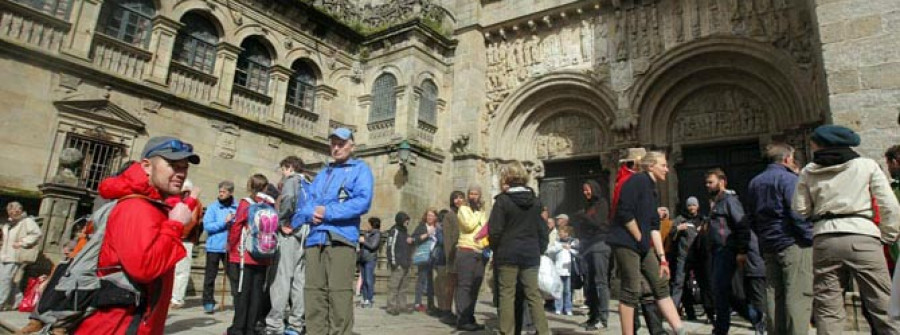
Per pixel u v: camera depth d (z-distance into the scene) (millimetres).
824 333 3873
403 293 9344
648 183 4934
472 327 6949
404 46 17469
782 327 4480
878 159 7402
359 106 18141
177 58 13461
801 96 12328
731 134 14242
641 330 7152
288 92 16438
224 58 14312
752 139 13891
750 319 6711
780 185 4602
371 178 4711
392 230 9781
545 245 5430
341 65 18109
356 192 4586
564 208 17188
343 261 4445
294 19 16500
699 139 14750
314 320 4441
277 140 15539
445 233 8188
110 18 12195
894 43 7652
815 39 10617
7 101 10273
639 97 15148
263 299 6148
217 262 8055
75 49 11273
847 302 7133
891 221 3787
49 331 2562
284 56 16062
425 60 17656
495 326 7418
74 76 11273
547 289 6805
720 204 6383
